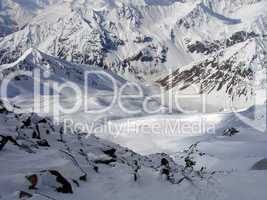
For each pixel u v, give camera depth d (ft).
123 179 49.34
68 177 45.21
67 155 51.31
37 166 45.44
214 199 48.03
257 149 223.71
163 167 53.88
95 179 48.06
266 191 53.11
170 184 51.21
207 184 53.72
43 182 42.19
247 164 118.93
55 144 58.08
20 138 54.60
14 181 40.63
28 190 40.47
